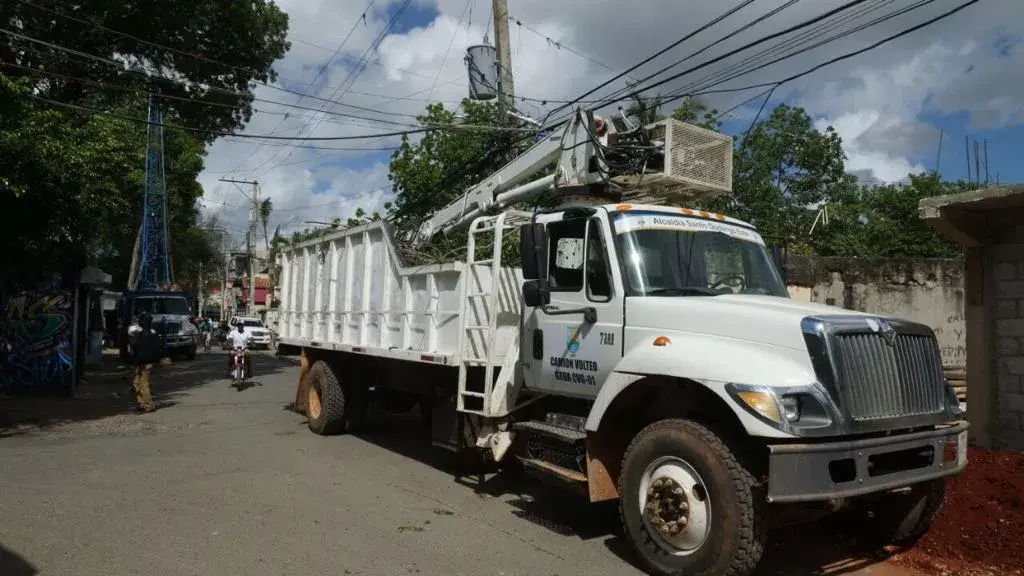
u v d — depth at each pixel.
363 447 9.91
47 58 16.72
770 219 18.09
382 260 9.52
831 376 4.70
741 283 6.40
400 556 5.48
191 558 5.31
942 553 5.62
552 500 7.27
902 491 5.54
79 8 16.66
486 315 7.33
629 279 5.92
